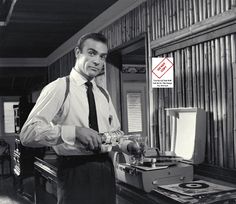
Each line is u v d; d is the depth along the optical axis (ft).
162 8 11.68
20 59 28.17
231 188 8.17
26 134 6.18
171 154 10.55
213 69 9.52
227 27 8.84
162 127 11.98
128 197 9.27
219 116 9.35
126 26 14.38
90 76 6.91
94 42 6.72
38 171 17.33
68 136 6.10
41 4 15.10
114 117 7.78
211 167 9.58
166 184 8.93
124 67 27.35
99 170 6.79
